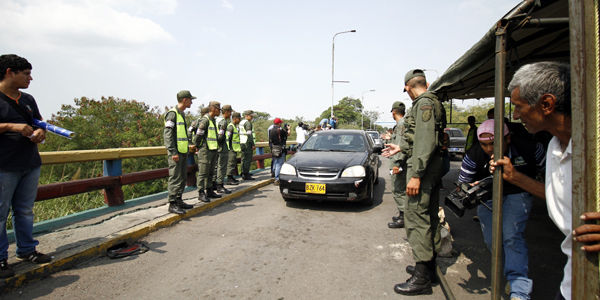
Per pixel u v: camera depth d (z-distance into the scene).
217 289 2.73
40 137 2.68
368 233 4.21
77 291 2.65
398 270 3.12
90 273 2.98
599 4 1.00
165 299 2.55
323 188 5.09
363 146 6.41
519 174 1.81
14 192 2.77
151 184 8.59
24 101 2.76
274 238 3.99
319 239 3.97
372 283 2.85
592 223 1.02
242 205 5.69
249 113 8.28
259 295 2.63
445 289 2.53
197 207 5.09
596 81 1.00
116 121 10.84
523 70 1.35
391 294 2.65
